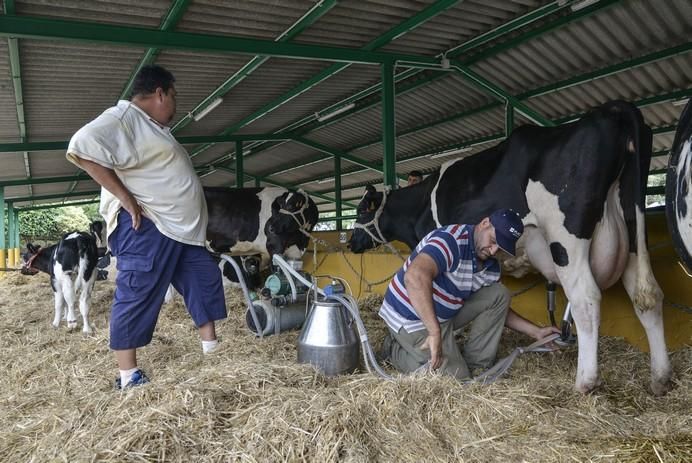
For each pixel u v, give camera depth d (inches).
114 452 84.5
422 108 439.5
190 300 140.0
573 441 92.1
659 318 125.0
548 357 147.6
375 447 89.0
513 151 143.3
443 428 96.2
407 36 298.7
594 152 124.1
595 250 128.3
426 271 114.7
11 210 964.0
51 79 315.0
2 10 220.4
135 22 247.6
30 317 276.1
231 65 325.1
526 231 140.6
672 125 379.2
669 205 102.2
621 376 136.5
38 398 129.3
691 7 252.7
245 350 150.6
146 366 148.7
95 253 231.6
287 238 308.8
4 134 427.2
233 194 322.0
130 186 119.1
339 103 436.5
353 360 128.6
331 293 134.0
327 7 240.7
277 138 553.0
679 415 105.1
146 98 122.0
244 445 87.9
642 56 294.0
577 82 327.3
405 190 217.9
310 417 92.9
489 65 342.0
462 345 155.6
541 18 283.4
